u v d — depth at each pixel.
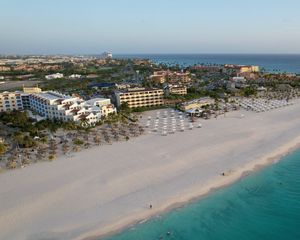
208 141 118.44
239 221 66.62
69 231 63.34
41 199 75.50
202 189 80.06
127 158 101.56
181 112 170.62
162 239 61.22
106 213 69.31
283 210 70.62
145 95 187.50
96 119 144.25
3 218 67.81
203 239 61.03
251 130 132.75
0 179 87.00
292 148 110.12
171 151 107.81
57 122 140.50
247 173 89.69
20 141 111.94
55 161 99.75
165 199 75.06
